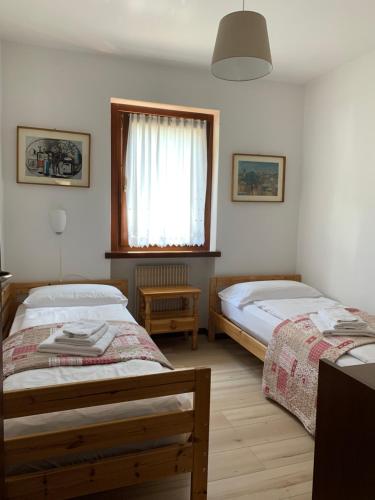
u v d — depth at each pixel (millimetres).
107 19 2729
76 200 3426
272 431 2336
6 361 1889
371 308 3254
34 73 3219
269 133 4016
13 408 1406
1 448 1176
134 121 3674
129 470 1537
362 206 3334
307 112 4062
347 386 1141
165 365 1961
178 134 3824
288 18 2654
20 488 1392
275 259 4180
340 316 2646
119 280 3572
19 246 3303
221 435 2279
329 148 3734
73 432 1449
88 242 3496
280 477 1924
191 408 1705
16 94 3188
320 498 1256
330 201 3730
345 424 1148
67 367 1825
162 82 3574
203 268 4121
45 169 3297
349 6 2492
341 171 3576
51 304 2959
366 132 3279
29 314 2750
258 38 1987
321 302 3383
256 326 3123
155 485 1860
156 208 3811
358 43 3061
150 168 3746
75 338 1996
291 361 2529
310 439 2260
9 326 3090
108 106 3436
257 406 2643
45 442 1417
